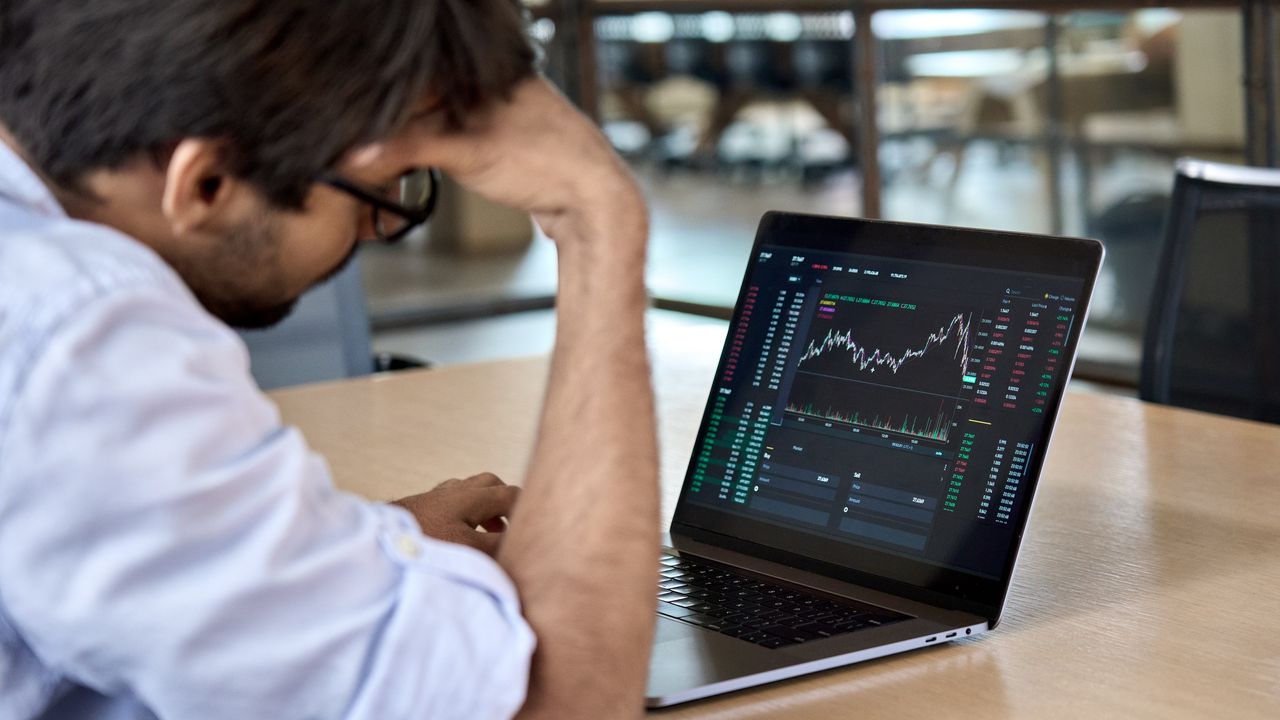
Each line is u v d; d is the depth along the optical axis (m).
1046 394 1.09
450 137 0.85
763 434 1.25
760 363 1.28
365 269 6.77
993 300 1.15
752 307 1.30
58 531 0.68
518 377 2.09
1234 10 4.18
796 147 7.38
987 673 0.98
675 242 6.95
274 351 2.60
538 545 0.86
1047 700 0.94
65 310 0.68
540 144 0.91
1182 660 0.99
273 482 0.73
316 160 0.75
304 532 0.73
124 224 0.77
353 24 0.72
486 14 0.81
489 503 1.17
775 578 1.17
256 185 0.75
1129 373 4.63
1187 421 1.63
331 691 0.74
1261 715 0.90
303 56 0.72
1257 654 0.99
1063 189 4.81
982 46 4.97
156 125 0.72
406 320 6.61
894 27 5.29
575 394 0.90
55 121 0.73
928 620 1.06
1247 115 4.16
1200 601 1.10
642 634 0.85
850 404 1.21
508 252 6.85
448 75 0.81
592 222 0.92
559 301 0.94
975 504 1.10
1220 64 4.27
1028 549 1.25
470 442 1.73
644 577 0.86
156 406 0.69
